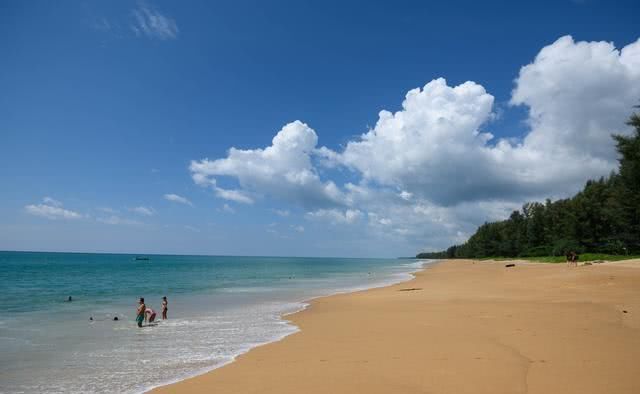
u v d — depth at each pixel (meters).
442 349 11.16
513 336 12.41
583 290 25.23
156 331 16.34
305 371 9.63
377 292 31.86
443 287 34.12
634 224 62.62
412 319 16.77
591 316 15.71
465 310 18.75
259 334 15.27
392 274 70.75
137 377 9.94
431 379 8.54
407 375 8.90
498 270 62.72
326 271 86.88
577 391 7.39
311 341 13.35
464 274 56.16
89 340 14.66
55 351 12.95
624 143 53.97
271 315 20.33
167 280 54.09
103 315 21.45
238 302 26.58
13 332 16.50
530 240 118.12
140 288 40.12
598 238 81.00
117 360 11.70
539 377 8.30
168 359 11.69
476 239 169.38
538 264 73.75
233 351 12.52
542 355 10.03
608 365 9.02
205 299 28.80
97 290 38.16
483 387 7.88
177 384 9.20
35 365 11.26
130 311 23.11
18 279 56.16
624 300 19.78
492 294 26.38
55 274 69.88
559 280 31.97
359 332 14.52
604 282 27.70
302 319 18.59
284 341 13.62
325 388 8.28
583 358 9.66
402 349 11.41
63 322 19.03
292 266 124.06
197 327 17.12
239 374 9.74
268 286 42.09
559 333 12.62
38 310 23.58
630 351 10.28
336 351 11.63
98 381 9.69
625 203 58.97
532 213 122.19
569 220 85.56
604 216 76.12
